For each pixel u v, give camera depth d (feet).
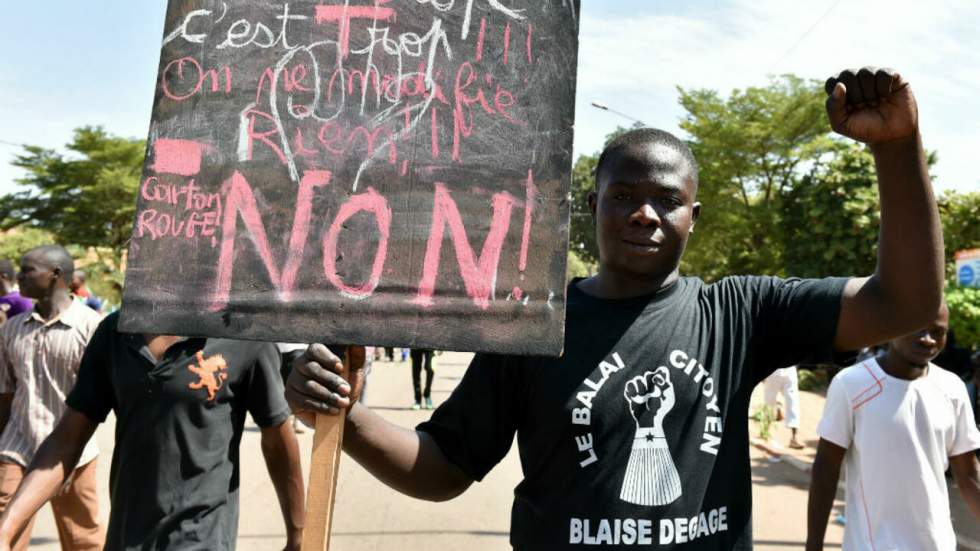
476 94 6.20
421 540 18.33
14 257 146.51
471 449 6.67
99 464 25.30
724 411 6.34
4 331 13.52
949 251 55.11
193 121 6.37
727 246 104.83
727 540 6.17
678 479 6.10
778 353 6.62
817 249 71.41
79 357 13.37
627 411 6.22
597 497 6.08
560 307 5.87
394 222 6.08
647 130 6.76
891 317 5.96
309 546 5.59
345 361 6.07
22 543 12.61
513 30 6.25
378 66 6.32
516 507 6.57
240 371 9.69
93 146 187.11
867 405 10.21
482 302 5.92
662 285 6.68
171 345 9.36
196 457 9.22
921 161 5.71
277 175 6.23
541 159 6.06
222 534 9.45
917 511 9.92
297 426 31.07
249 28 6.47
